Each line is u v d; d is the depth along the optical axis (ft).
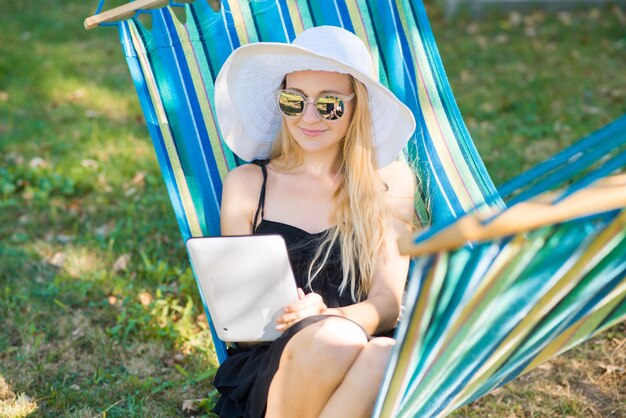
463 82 22.75
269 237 8.00
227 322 8.39
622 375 10.50
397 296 8.64
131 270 13.35
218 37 9.97
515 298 6.02
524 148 18.25
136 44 9.48
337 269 8.70
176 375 10.75
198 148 9.72
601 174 5.73
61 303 12.20
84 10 30.99
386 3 10.22
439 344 6.13
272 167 9.20
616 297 6.48
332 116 8.57
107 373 10.68
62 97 21.86
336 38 8.76
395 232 8.89
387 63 10.28
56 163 17.48
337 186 8.94
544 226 5.63
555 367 10.77
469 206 9.63
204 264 8.16
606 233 5.74
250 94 9.27
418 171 9.98
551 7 29.30
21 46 26.09
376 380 7.20
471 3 29.04
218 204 9.75
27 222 15.11
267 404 7.65
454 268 5.78
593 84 22.18
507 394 10.27
